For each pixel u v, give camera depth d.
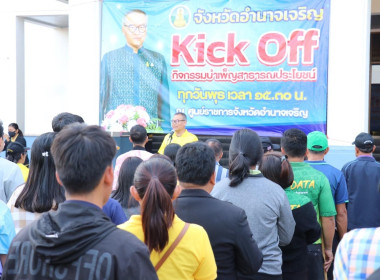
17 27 11.52
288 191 3.24
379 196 4.38
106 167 1.56
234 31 7.36
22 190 2.62
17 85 11.61
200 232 2.04
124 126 7.74
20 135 10.20
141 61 7.88
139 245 1.47
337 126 6.96
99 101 8.18
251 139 2.88
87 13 8.18
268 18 7.18
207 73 7.53
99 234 1.45
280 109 7.21
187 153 2.40
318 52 7.00
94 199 1.55
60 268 1.43
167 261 1.97
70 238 1.42
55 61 12.98
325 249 3.67
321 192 3.53
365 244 1.52
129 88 7.95
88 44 8.23
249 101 7.35
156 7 7.74
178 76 7.68
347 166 4.57
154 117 7.82
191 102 7.64
